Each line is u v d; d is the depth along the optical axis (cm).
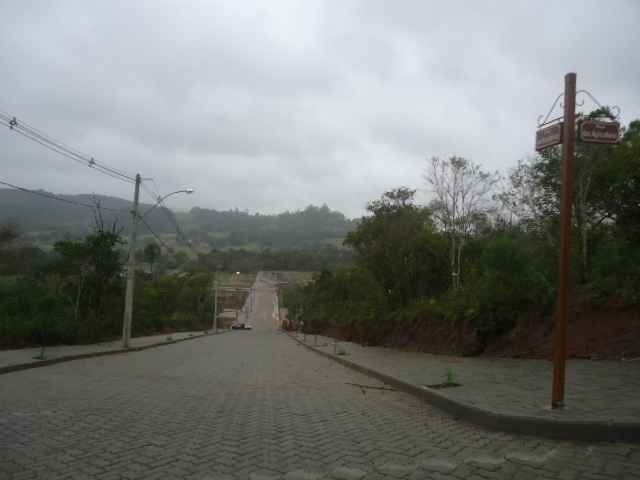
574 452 556
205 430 675
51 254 3259
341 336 4222
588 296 1363
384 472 498
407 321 2548
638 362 1080
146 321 4350
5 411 790
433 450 575
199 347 3130
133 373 1419
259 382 1248
